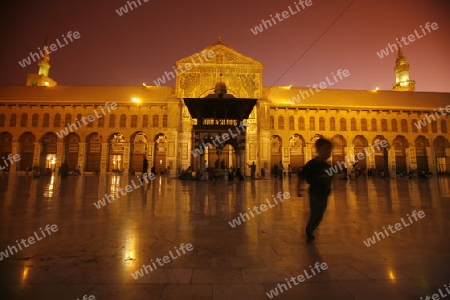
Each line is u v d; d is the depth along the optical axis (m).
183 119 40.91
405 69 58.41
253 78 41.97
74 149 43.03
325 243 4.41
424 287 2.86
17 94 44.22
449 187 18.00
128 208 7.75
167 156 39.50
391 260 3.64
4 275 3.04
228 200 9.88
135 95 45.84
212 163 40.09
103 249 4.00
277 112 44.19
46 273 3.11
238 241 4.50
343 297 2.64
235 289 2.78
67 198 9.80
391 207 8.30
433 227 5.55
